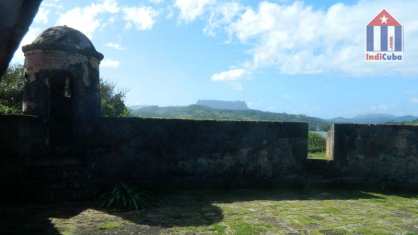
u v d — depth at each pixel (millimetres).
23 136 6141
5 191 5875
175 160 7188
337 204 6305
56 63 6355
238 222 5012
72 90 6535
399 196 7223
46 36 6453
